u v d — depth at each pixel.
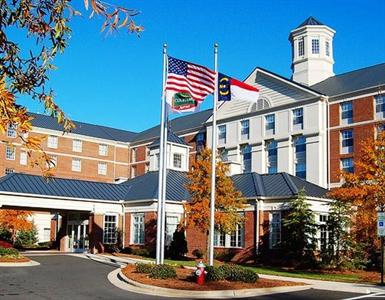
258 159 56.69
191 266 29.34
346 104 50.41
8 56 5.52
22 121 4.77
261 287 19.78
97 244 39.91
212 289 18.59
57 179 40.38
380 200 26.70
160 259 23.77
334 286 22.14
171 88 22.61
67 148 73.69
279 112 55.44
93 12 5.01
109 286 20.16
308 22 62.81
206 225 31.86
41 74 5.59
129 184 44.38
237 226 35.91
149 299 16.92
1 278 21.84
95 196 40.31
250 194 35.56
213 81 23.02
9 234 52.91
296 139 53.72
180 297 17.62
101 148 77.69
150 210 39.12
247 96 23.80
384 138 27.66
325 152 50.97
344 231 31.14
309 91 52.50
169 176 43.88
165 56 23.38
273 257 33.50
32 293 17.77
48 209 38.91
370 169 26.94
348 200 27.95
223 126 61.94
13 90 5.52
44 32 5.44
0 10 5.30
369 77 51.91
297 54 63.19
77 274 24.17
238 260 35.34
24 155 67.00
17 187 36.66
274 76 55.91
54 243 50.84
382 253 24.30
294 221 31.48
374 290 21.03
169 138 47.72
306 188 36.06
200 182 32.62
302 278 25.78
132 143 80.12
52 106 5.59
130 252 39.56
